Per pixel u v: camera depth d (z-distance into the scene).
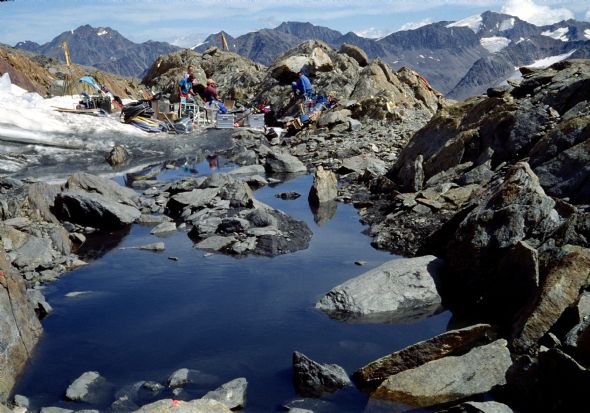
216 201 16.27
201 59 56.75
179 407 6.20
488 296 9.92
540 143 13.27
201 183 18.33
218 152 26.89
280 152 24.19
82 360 8.56
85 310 10.27
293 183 20.55
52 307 10.39
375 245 13.59
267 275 11.83
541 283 8.80
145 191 18.50
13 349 8.26
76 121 26.67
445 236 12.25
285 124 34.09
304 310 10.17
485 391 7.33
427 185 16.34
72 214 15.12
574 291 8.13
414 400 7.28
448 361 7.61
